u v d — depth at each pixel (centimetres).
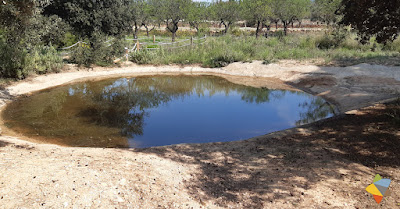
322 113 970
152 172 516
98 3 1705
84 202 384
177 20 2930
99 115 930
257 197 455
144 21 2970
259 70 1630
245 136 784
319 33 2292
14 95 1103
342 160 591
